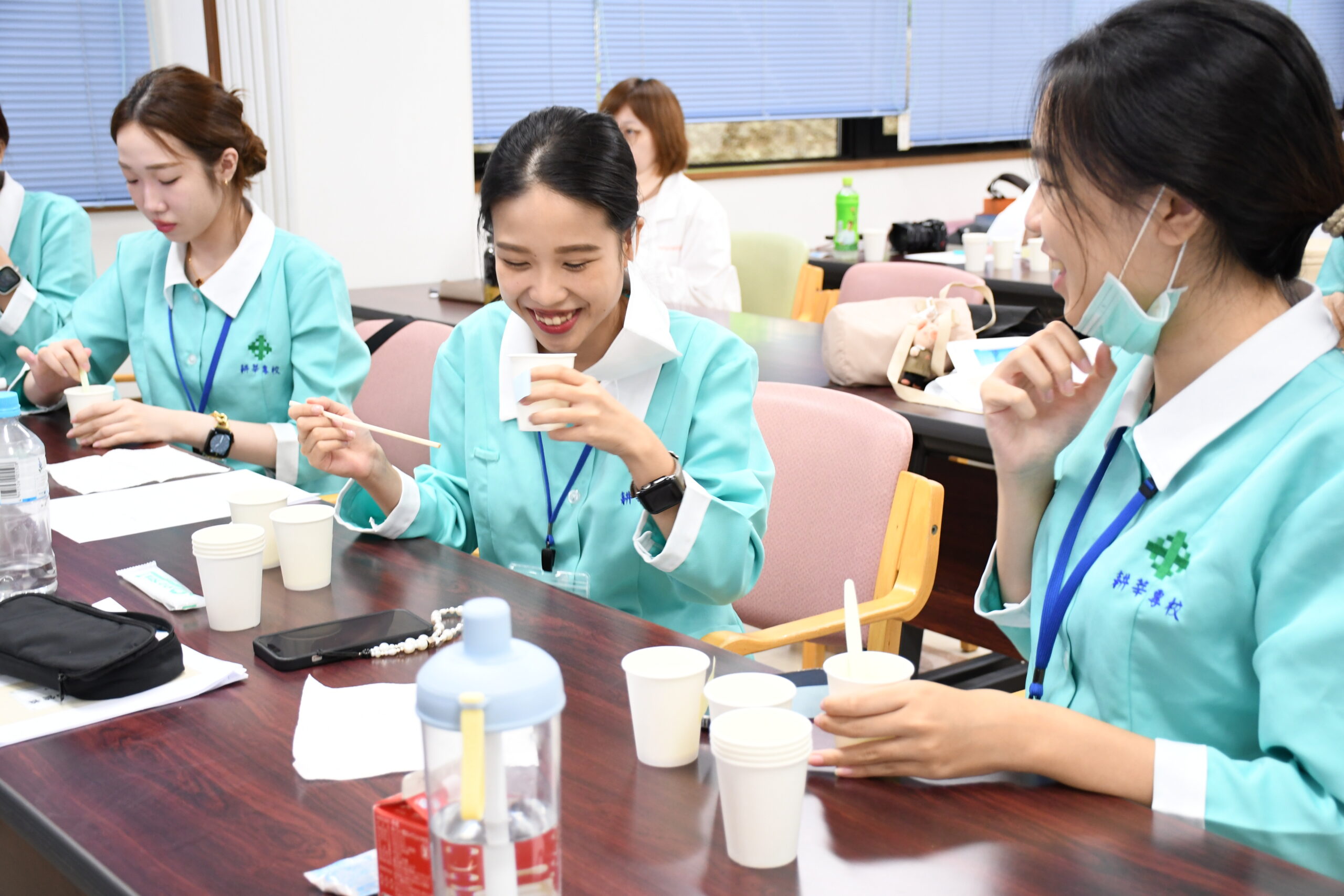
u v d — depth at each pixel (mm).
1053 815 917
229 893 820
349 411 1576
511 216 1401
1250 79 941
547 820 709
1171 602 1059
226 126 2219
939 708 946
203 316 2365
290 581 1439
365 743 1035
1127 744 966
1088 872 833
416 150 4102
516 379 1370
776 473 1885
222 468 1972
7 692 1146
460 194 4242
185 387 2398
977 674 2705
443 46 4086
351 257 4043
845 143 5988
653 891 815
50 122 3969
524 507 1659
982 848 868
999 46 6148
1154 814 922
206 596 1310
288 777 986
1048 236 1067
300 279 2352
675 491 1427
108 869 853
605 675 1187
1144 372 1204
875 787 964
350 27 3877
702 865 849
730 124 5578
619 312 1608
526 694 652
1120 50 976
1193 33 954
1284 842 931
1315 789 948
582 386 1372
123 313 2469
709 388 1620
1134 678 1090
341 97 3908
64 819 922
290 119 3799
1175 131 951
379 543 1633
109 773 997
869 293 3463
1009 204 5195
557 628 1313
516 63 4758
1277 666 971
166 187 2193
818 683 1163
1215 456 1074
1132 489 1175
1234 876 830
